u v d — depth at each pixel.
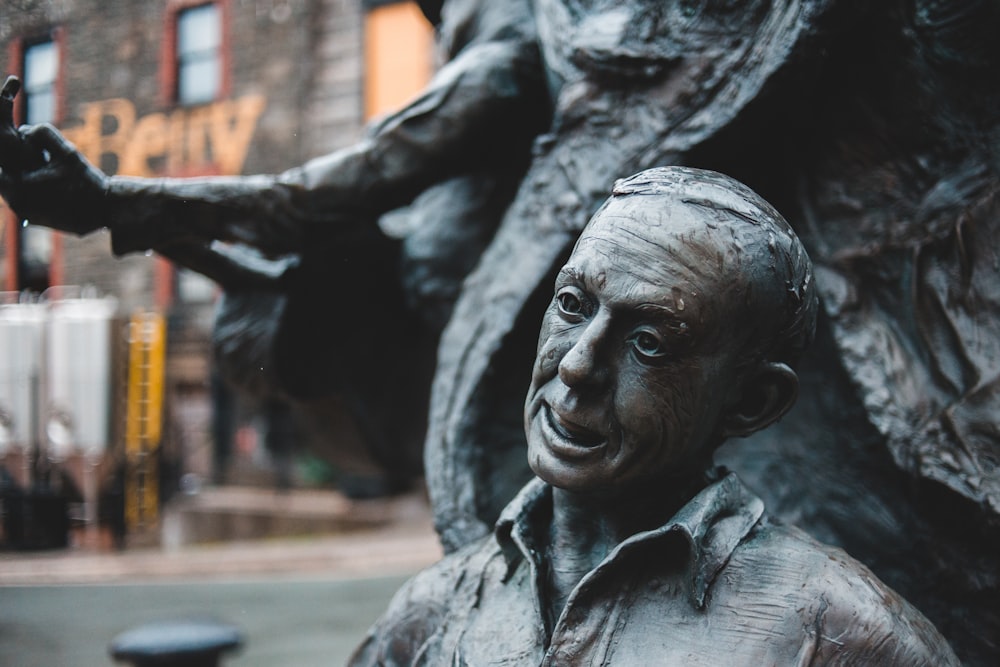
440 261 2.07
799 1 1.50
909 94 1.56
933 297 1.53
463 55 1.95
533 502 1.21
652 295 1.03
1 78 2.21
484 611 1.20
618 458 1.06
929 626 1.09
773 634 1.04
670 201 1.06
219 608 4.90
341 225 1.91
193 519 7.03
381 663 1.31
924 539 1.52
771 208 1.11
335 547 7.29
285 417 8.73
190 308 4.50
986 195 1.53
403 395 2.32
